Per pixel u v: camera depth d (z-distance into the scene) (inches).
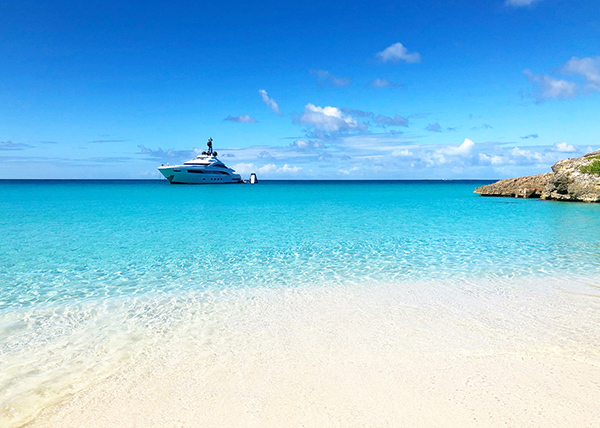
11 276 408.2
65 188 3535.9
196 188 3484.3
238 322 275.3
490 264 453.1
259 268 442.6
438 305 309.6
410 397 176.1
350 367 205.9
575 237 637.3
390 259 485.1
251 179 6540.4
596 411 163.3
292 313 293.6
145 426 158.6
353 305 311.6
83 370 205.5
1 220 913.5
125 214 1070.4
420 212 1106.1
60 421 162.2
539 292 342.3
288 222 878.4
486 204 1378.0
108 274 416.5
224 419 162.2
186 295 341.7
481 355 218.5
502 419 158.7
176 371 204.1
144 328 264.1
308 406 170.7
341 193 2593.5
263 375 198.7
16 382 193.2
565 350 223.8
